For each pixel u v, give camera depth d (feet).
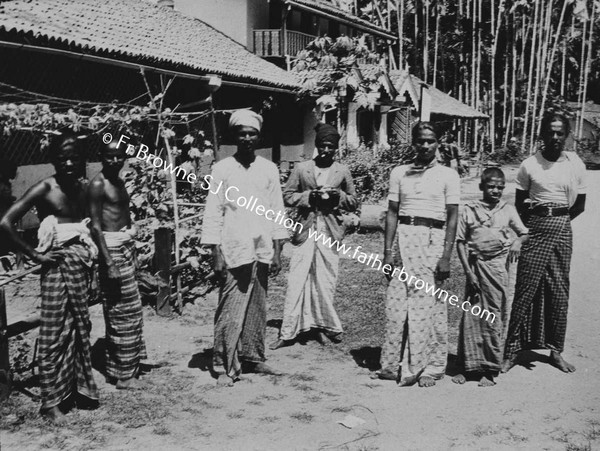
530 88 125.49
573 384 16.79
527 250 17.61
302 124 69.15
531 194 17.83
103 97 37.37
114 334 15.92
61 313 13.97
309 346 19.89
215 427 13.94
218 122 50.34
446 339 16.89
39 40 31.65
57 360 13.98
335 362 18.43
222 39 65.16
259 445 13.12
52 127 22.74
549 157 17.57
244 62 57.82
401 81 80.02
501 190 16.71
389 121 93.35
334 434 13.71
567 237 17.40
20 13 36.68
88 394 14.57
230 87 53.26
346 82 44.09
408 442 13.37
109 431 13.61
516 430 13.98
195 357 18.65
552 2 134.72
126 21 50.16
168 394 15.70
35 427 13.65
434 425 14.21
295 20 75.10
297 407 15.12
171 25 59.16
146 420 14.17
